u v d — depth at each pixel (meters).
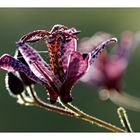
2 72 0.77
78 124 0.75
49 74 0.34
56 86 0.34
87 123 0.75
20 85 0.35
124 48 0.40
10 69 0.34
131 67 0.77
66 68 0.35
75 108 0.34
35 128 0.77
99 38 0.39
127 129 0.33
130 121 0.73
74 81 0.34
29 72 0.34
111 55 0.40
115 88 0.40
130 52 0.40
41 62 0.34
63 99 0.34
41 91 0.70
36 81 0.34
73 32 0.34
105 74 0.40
